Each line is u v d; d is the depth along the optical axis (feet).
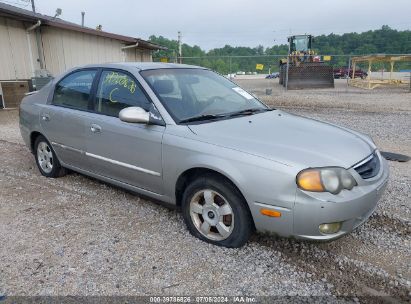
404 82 84.02
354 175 9.39
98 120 13.21
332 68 77.41
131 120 11.19
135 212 13.11
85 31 47.09
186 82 13.29
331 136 10.94
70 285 8.98
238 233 10.16
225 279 9.21
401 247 10.75
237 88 14.64
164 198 11.92
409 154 20.93
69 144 14.71
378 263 9.93
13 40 41.86
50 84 16.15
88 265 9.79
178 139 10.87
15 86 41.75
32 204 13.87
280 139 10.21
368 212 9.92
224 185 10.08
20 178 16.92
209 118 11.76
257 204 9.46
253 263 9.87
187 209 11.20
